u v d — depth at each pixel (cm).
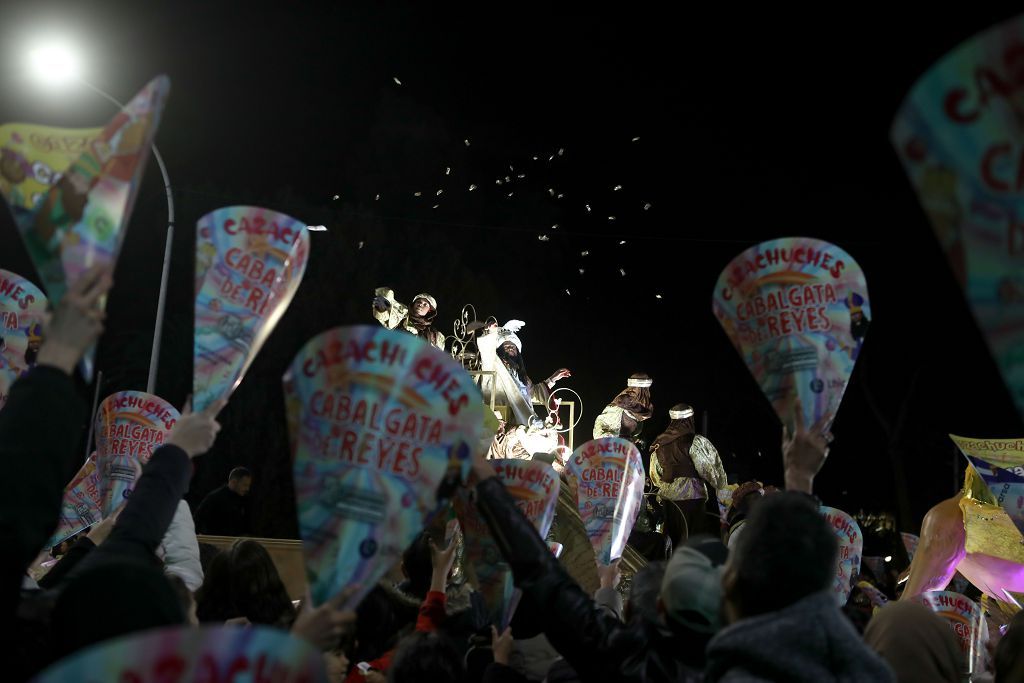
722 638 277
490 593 448
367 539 311
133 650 186
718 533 1301
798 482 371
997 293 232
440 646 445
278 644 195
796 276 384
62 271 303
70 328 292
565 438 1625
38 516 268
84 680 183
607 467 607
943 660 405
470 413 320
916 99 237
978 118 233
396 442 316
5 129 313
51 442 274
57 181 306
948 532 617
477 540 448
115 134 307
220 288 382
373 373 318
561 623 343
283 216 390
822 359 377
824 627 273
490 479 362
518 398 1419
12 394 280
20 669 289
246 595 518
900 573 1078
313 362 319
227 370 378
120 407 562
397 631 602
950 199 235
